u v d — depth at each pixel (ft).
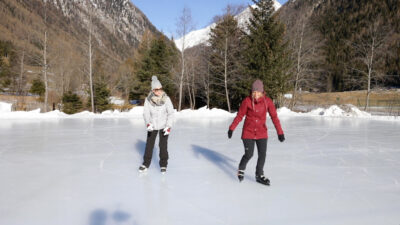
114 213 8.30
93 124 31.86
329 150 18.35
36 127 28.66
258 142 10.94
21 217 7.99
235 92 83.15
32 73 98.32
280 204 9.08
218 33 83.71
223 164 14.48
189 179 11.80
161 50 107.86
